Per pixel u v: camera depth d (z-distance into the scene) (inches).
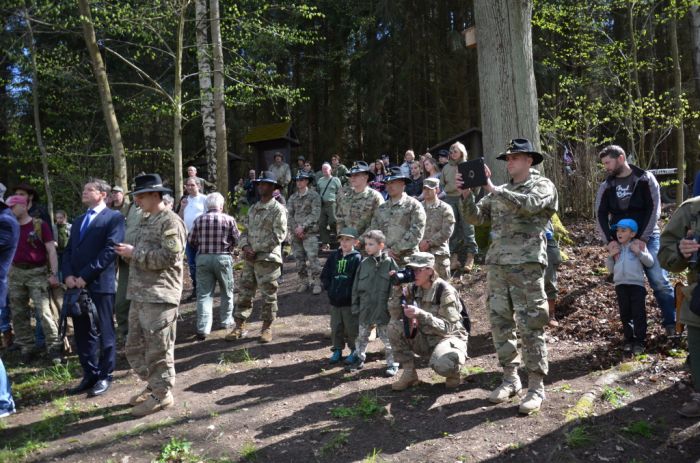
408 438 150.2
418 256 177.2
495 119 312.2
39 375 233.0
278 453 147.7
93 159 717.3
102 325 205.8
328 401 180.2
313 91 1048.8
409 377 184.2
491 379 188.9
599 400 163.3
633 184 196.7
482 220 175.0
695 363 138.2
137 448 155.6
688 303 137.6
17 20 593.9
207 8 667.4
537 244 158.6
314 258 334.3
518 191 162.4
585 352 203.6
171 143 869.2
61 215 316.2
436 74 853.8
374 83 861.8
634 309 194.9
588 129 429.1
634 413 155.2
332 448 147.5
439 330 176.2
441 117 881.5
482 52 317.1
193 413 177.2
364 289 205.2
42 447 159.9
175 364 230.1
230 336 258.1
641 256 191.0
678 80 385.1
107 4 457.4
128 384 212.4
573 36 480.4
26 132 604.7
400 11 765.9
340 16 945.5
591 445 140.3
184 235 183.9
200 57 562.3
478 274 312.8
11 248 175.6
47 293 258.2
